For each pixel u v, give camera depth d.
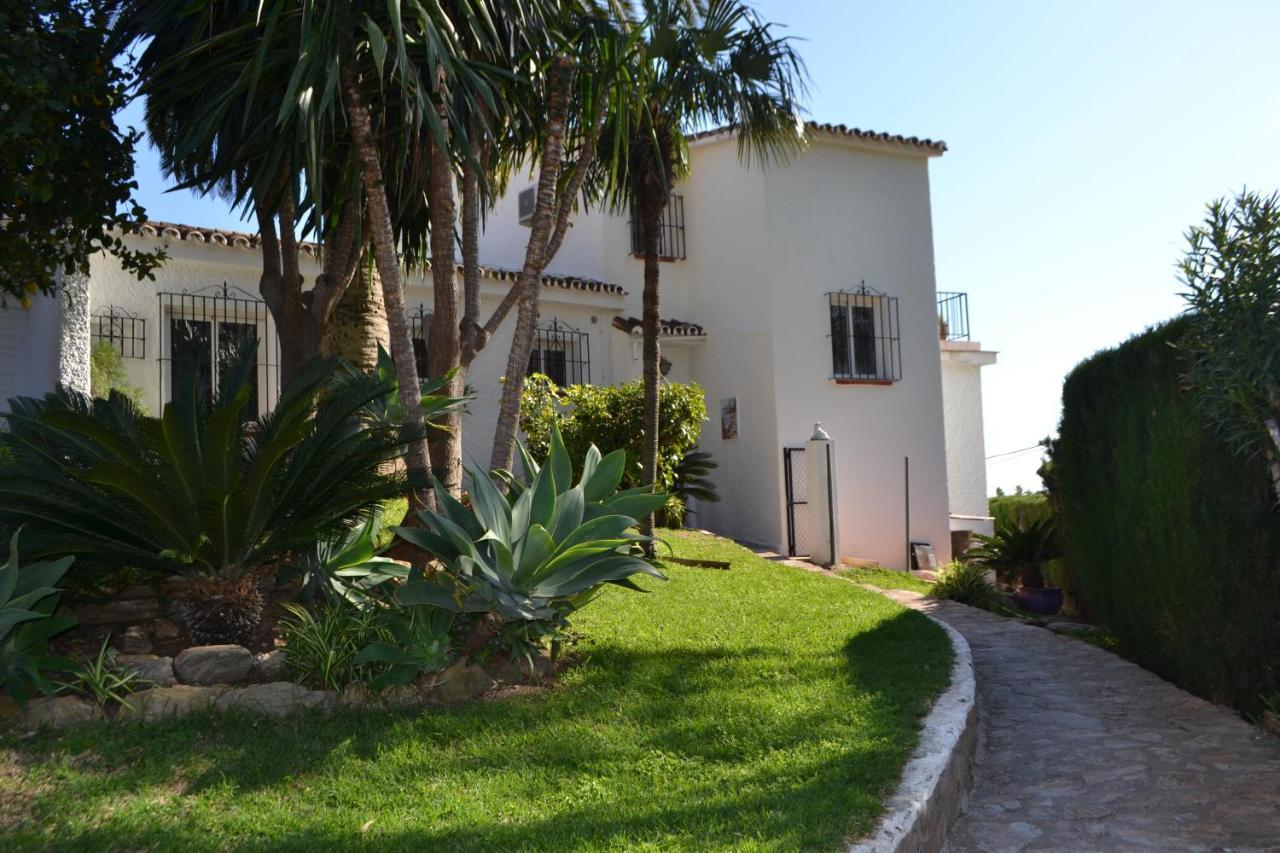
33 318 10.78
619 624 8.28
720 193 17.52
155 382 11.98
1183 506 7.49
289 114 6.39
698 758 5.27
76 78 6.68
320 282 8.85
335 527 6.35
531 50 7.87
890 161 17.88
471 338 8.00
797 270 16.75
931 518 17.59
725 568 12.09
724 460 17.30
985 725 7.16
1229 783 5.68
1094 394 9.62
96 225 7.33
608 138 10.85
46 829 4.08
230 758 4.94
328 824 4.29
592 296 16.27
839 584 11.97
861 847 4.05
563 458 7.06
